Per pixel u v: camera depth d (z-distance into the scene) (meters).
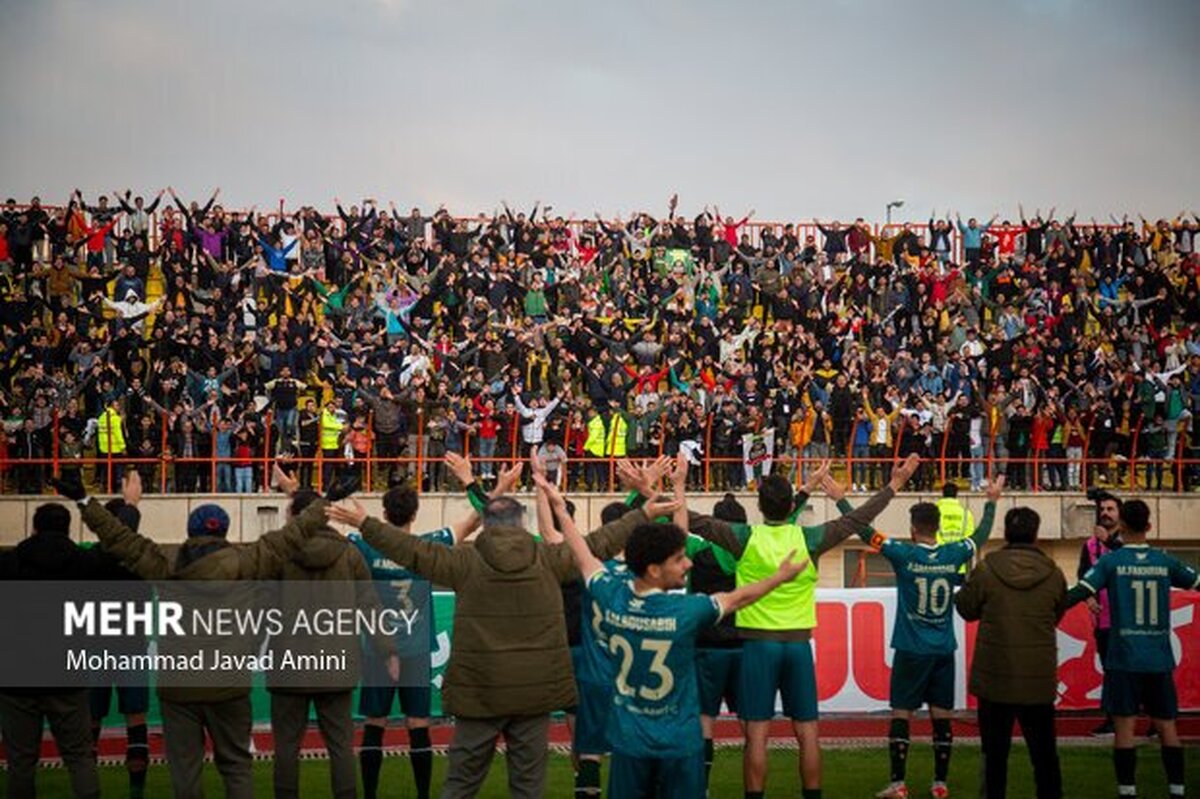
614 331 28.62
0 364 27.73
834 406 26.73
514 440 25.53
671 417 25.92
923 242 36.12
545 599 8.53
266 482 25.27
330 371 27.28
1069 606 11.03
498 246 32.25
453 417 25.53
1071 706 14.84
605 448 25.75
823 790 12.01
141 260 30.02
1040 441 27.16
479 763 8.48
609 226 33.91
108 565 10.03
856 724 14.73
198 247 30.58
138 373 25.75
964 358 28.56
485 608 8.45
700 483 26.33
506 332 27.81
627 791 7.60
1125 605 11.27
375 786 11.02
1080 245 34.16
